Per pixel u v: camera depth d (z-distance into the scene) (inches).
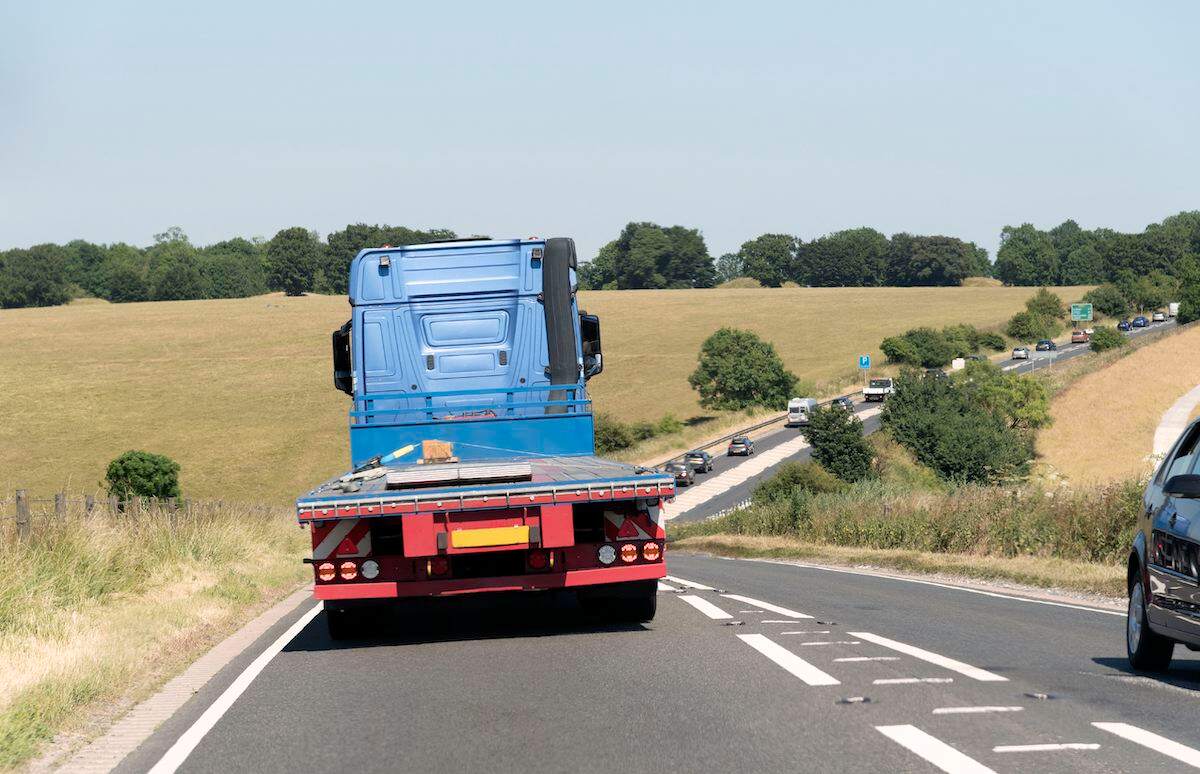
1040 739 268.5
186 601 607.8
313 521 444.8
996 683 345.1
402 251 603.8
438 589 453.1
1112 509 858.8
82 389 4534.9
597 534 463.5
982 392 3420.3
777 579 839.7
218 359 5157.5
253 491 3235.7
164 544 741.9
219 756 286.5
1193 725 284.8
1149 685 345.1
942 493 1251.2
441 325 603.5
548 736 286.8
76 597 566.3
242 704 354.6
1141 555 382.3
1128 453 3166.8
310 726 316.2
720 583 786.2
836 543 1305.4
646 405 4778.5
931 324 6633.9
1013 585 760.3
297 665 428.1
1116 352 4712.1
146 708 360.2
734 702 320.2
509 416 566.3
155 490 2301.9
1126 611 574.6
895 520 1222.3
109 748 306.0
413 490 444.5
